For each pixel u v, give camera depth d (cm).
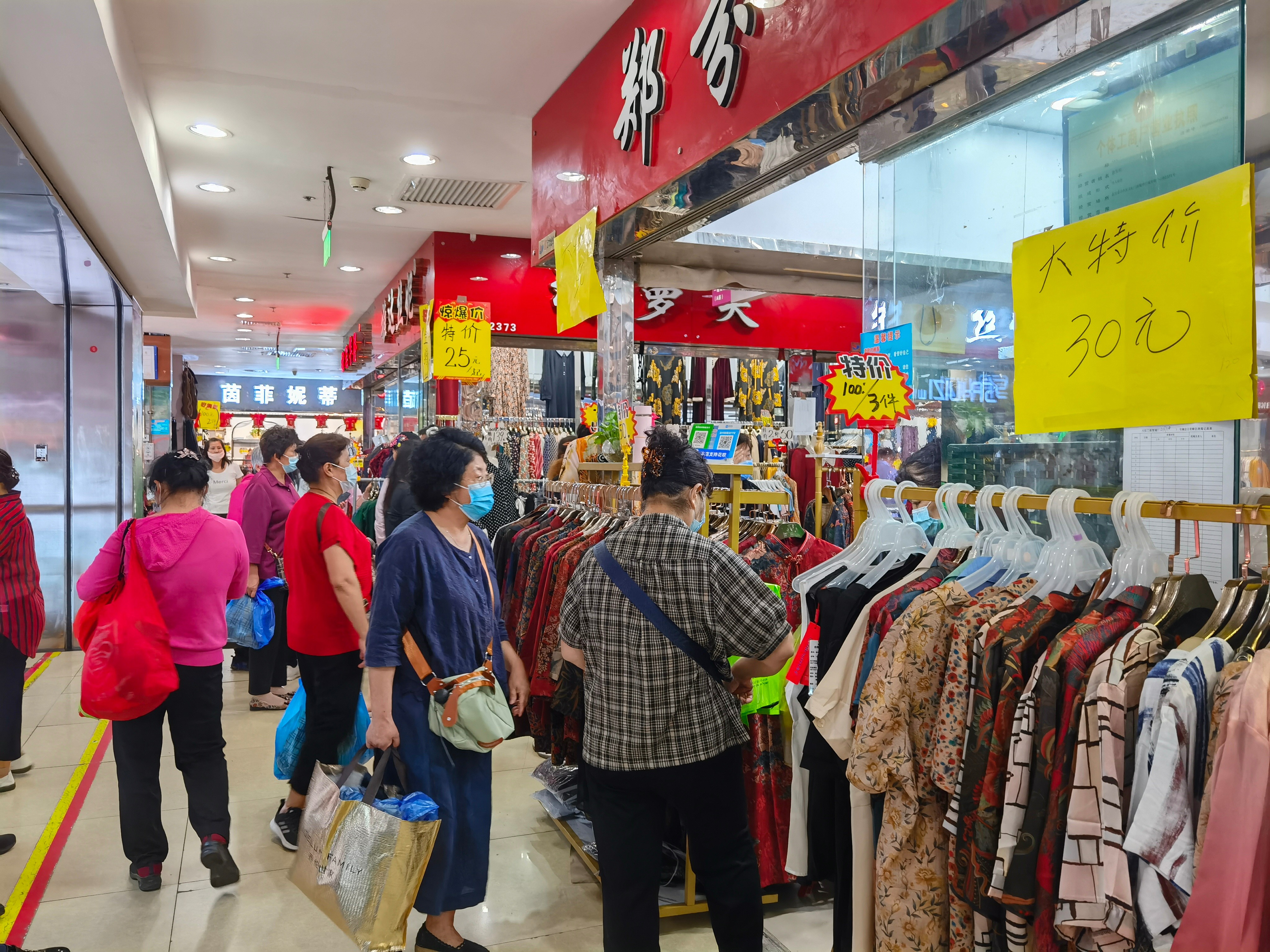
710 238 486
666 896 272
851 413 207
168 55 389
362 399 2014
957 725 149
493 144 503
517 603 323
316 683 303
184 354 1600
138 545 269
